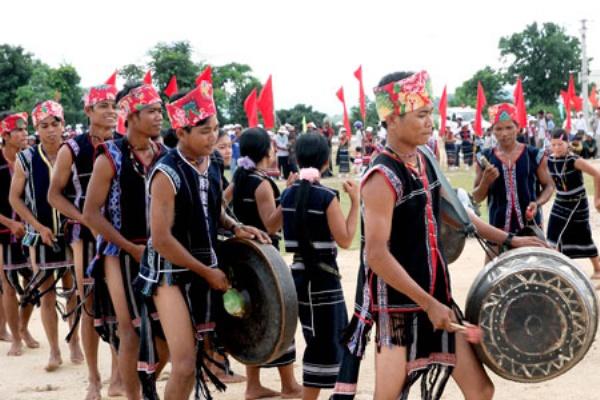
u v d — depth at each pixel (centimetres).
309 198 553
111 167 545
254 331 499
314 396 560
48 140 747
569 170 962
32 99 5300
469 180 2764
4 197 827
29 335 837
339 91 3200
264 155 604
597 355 682
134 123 544
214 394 639
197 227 490
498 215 766
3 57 5769
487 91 7138
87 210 546
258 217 596
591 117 4694
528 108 6888
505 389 608
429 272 422
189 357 484
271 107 1471
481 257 1186
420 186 420
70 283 801
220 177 512
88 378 711
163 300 486
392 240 421
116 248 557
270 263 484
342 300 561
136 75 3441
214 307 506
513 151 764
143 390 511
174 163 484
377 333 423
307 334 558
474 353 436
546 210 1755
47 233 729
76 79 5522
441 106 3494
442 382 427
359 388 626
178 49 3575
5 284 803
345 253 1270
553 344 427
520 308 428
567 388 607
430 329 421
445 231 538
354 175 3272
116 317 578
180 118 484
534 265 426
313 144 562
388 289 420
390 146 425
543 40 6975
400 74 417
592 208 1698
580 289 423
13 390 676
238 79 4997
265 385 661
